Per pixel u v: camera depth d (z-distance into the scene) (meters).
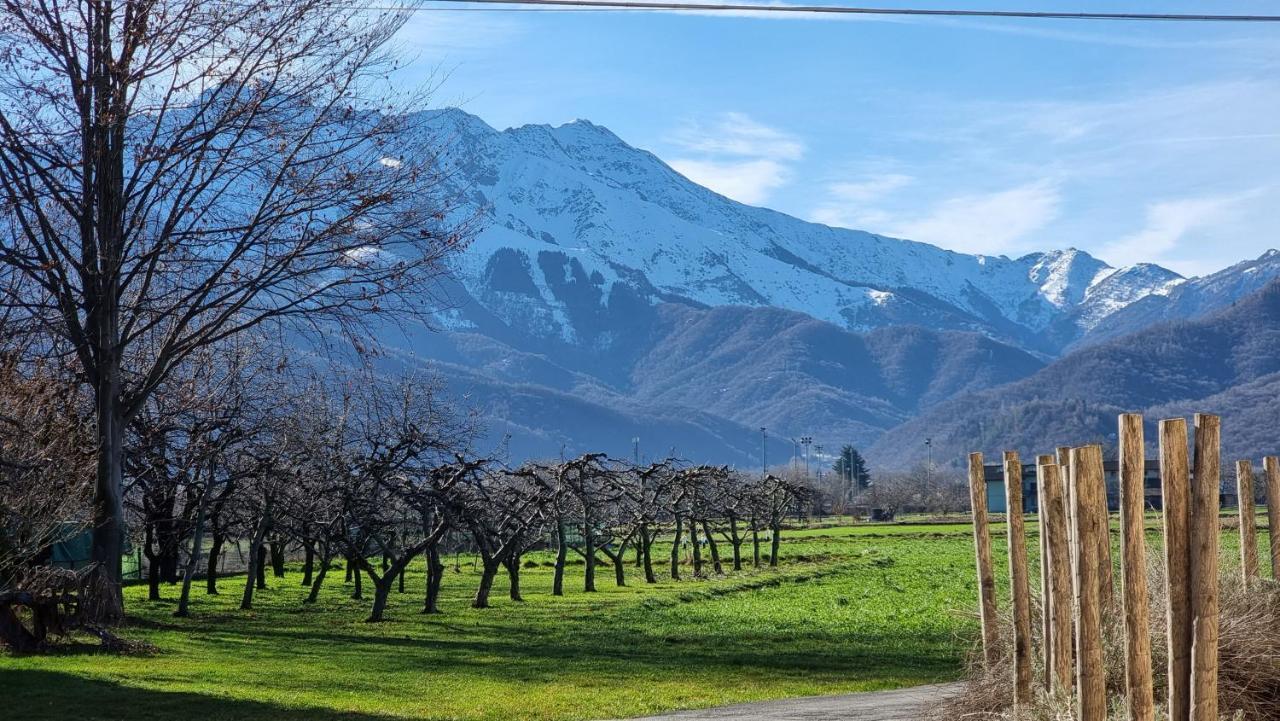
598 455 55.91
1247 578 14.96
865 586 56.12
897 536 104.88
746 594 53.59
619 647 32.41
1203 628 10.21
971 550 83.00
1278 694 13.04
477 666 27.81
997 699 14.52
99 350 34.19
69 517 30.97
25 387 30.45
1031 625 14.96
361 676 25.73
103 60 33.38
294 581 66.06
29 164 33.50
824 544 97.00
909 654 30.19
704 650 31.58
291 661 28.33
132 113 34.28
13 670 24.56
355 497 43.59
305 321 38.03
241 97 35.69
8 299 34.22
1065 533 13.09
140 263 34.91
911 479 189.62
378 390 51.66
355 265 36.97
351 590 58.12
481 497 48.16
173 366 36.47
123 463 43.44
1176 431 10.38
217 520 52.50
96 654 27.86
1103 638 13.15
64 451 30.61
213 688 23.22
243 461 44.84
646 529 63.88
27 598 27.64
